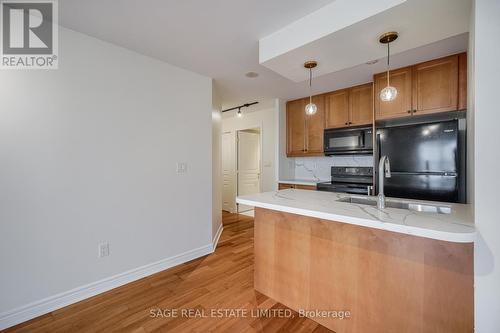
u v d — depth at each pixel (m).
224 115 5.35
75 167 1.93
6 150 1.62
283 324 1.67
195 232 2.85
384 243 1.39
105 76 2.10
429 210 1.68
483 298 1.10
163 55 2.39
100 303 1.91
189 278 2.33
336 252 1.59
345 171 3.69
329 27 1.61
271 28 1.91
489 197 1.08
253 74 2.92
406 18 1.42
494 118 1.06
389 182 2.60
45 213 1.78
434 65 2.46
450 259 1.19
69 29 1.90
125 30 1.93
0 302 1.61
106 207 2.11
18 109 1.67
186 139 2.75
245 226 4.30
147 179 2.40
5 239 1.62
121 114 2.21
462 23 1.48
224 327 1.63
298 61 2.05
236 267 2.59
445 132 2.28
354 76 2.99
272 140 4.75
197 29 1.92
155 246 2.46
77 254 1.94
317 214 1.46
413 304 1.30
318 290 1.69
